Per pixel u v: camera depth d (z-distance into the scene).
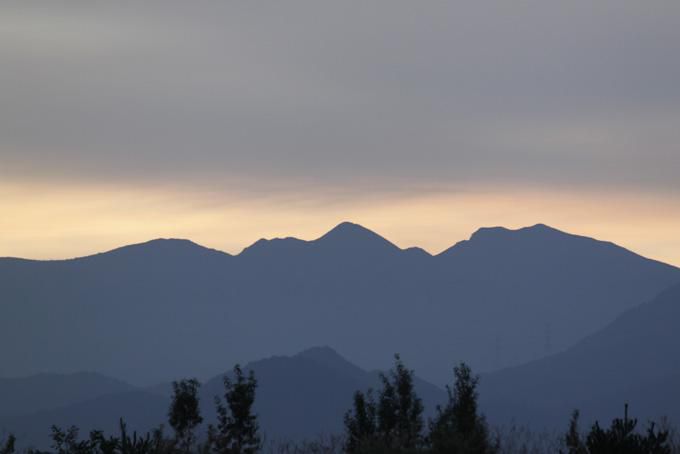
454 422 68.44
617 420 55.06
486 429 69.75
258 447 74.62
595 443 54.00
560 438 63.28
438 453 64.38
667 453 53.94
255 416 74.50
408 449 68.44
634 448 53.34
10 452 68.62
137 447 59.72
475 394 70.56
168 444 63.00
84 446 60.12
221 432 73.56
